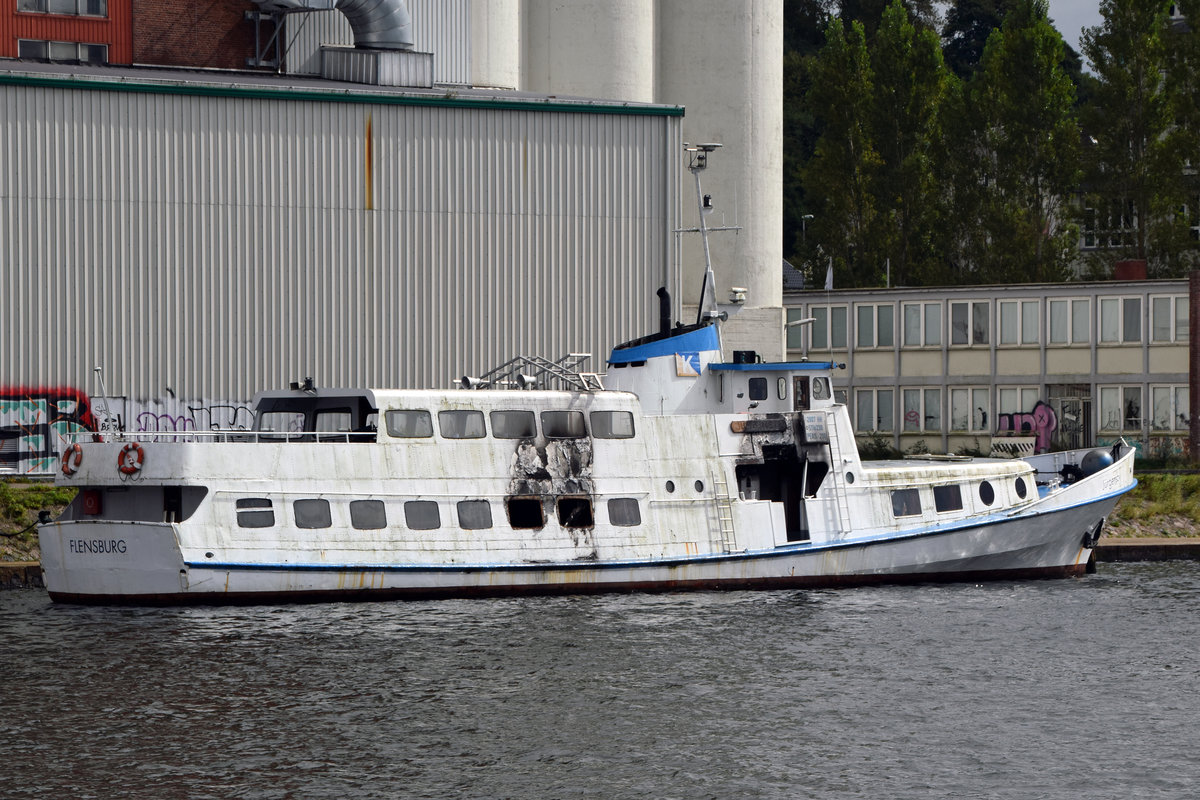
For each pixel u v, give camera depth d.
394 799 51.94
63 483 80.06
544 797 52.34
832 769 55.19
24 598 83.00
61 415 103.00
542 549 82.94
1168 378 147.25
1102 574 95.94
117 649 70.19
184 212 105.50
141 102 104.44
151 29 122.94
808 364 89.00
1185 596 87.00
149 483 77.88
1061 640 74.94
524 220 112.88
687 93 149.38
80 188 103.31
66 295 103.12
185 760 55.34
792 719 61.03
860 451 154.75
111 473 78.75
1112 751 57.31
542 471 83.19
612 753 56.72
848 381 162.88
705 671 68.12
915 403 159.62
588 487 83.88
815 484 88.31
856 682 66.56
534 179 113.06
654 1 149.25
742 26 149.00
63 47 121.69
